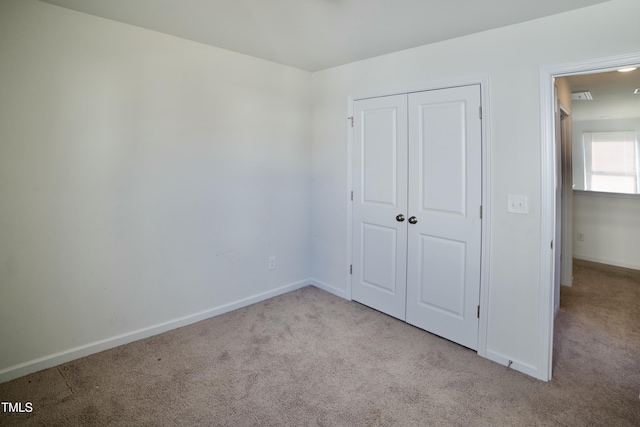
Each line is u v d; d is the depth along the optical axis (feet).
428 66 8.72
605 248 15.48
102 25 7.58
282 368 7.48
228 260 10.27
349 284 11.32
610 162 20.77
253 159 10.61
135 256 8.46
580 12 6.42
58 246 7.38
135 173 8.31
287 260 11.91
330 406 6.31
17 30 6.63
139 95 8.23
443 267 8.79
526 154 7.19
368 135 10.36
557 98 9.59
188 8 6.98
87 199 7.68
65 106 7.26
